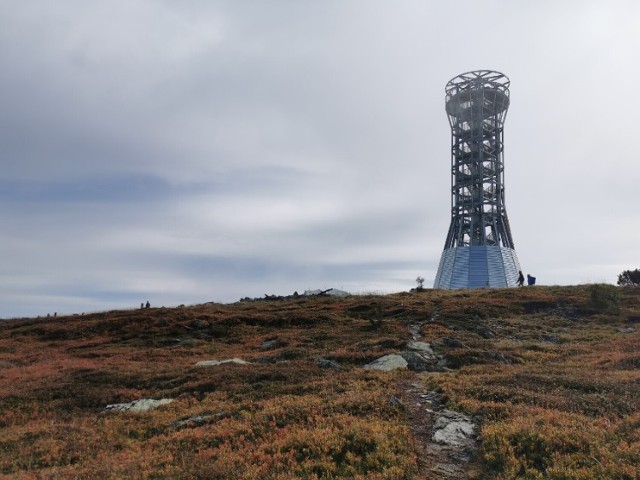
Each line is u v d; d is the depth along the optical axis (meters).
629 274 64.50
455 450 12.75
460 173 137.88
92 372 26.94
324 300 58.94
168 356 33.56
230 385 21.91
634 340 29.88
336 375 22.47
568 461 10.91
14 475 12.26
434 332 35.28
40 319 58.16
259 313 50.25
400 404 16.23
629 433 12.23
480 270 127.56
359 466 11.32
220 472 11.22
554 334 35.88
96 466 12.78
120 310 58.84
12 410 20.84
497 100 135.12
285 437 13.25
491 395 16.92
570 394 16.88
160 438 15.16
